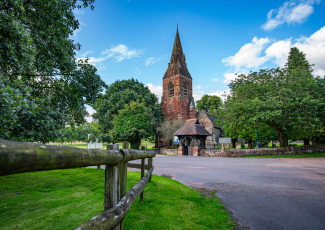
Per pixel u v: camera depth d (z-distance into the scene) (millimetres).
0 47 5023
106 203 2141
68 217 3977
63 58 8070
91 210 4293
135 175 8305
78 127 10203
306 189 6797
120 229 2498
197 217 4117
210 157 21438
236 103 20688
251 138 31531
